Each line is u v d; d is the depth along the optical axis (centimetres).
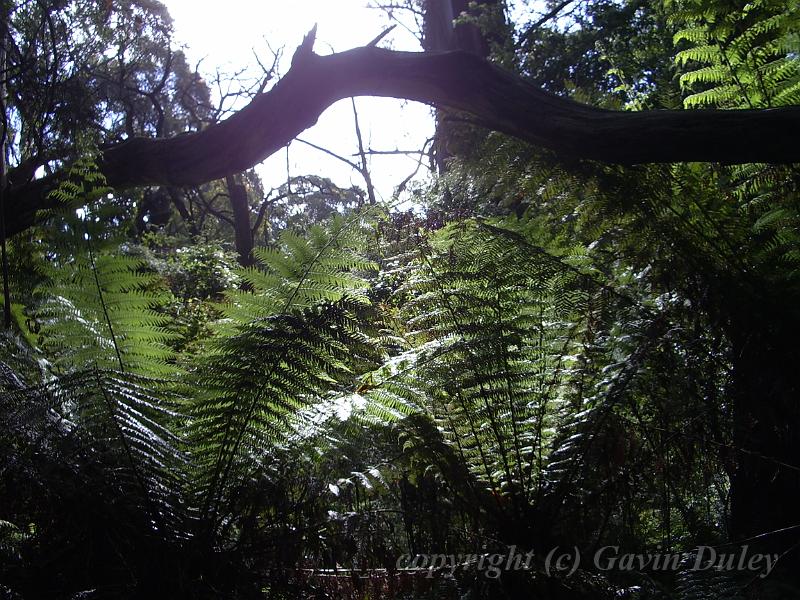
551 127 324
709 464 303
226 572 264
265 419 283
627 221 344
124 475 263
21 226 390
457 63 336
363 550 265
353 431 294
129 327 300
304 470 277
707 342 308
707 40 390
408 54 347
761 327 307
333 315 287
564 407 321
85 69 893
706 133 292
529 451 315
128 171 394
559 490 298
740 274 322
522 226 353
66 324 292
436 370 305
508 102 331
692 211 340
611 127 310
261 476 274
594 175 347
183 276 1058
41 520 265
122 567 265
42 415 259
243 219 1645
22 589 256
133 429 268
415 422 307
